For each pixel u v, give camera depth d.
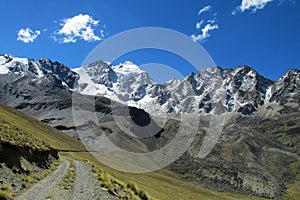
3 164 28.27
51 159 55.34
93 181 36.06
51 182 30.38
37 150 42.69
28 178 28.16
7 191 21.00
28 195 22.09
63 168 47.94
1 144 30.36
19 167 30.83
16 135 41.38
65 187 28.48
